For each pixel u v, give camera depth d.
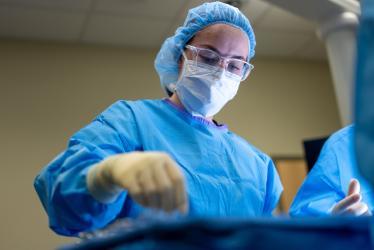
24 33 2.80
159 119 1.03
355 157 0.39
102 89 2.95
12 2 2.41
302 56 3.47
